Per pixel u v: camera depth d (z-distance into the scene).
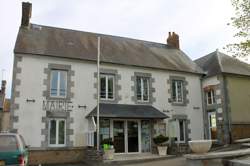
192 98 19.83
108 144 15.02
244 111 19.17
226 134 18.09
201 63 22.52
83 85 16.58
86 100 16.45
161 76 19.05
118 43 20.77
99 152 13.90
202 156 10.49
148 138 17.58
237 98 19.11
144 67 18.48
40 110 15.26
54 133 15.45
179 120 19.09
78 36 19.67
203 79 20.47
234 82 19.34
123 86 17.69
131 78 18.03
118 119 16.88
